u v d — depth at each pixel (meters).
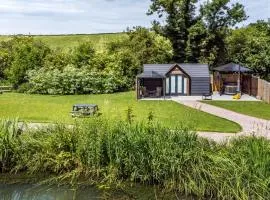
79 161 13.91
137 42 49.25
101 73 40.56
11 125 15.02
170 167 12.79
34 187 13.13
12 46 51.38
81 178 13.60
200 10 51.34
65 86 39.25
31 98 35.62
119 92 41.25
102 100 34.44
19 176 13.91
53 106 30.48
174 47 52.34
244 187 11.75
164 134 13.69
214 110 29.06
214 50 50.19
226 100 35.00
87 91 39.88
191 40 50.72
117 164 13.39
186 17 51.41
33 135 15.06
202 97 37.12
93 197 12.38
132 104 31.69
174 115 26.66
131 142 13.33
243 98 36.41
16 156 14.23
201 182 12.42
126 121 14.92
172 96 38.25
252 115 26.88
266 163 12.00
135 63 44.22
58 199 12.25
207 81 39.09
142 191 12.72
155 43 48.97
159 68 39.72
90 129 14.17
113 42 51.75
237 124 23.23
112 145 13.51
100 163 13.70
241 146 13.39
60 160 13.95
